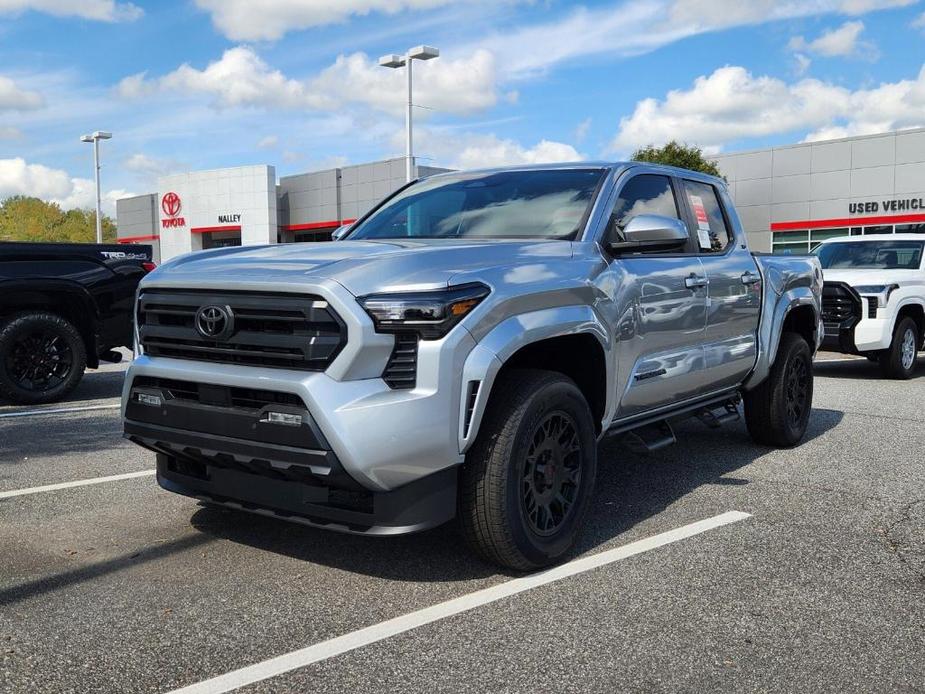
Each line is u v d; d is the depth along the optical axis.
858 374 11.58
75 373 8.34
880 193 34.06
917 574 3.84
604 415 4.27
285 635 3.16
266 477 3.62
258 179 50.28
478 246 3.81
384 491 3.35
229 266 3.68
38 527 4.42
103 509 4.74
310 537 4.26
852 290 10.66
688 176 5.53
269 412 3.36
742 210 37.91
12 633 3.18
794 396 6.50
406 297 3.31
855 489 5.29
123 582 3.68
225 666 2.92
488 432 3.59
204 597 3.52
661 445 4.89
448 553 4.05
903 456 6.23
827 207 35.53
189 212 53.53
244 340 3.47
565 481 3.98
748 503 4.97
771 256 6.30
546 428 3.83
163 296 3.78
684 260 5.03
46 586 3.63
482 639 3.13
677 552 4.11
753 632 3.21
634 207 4.80
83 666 2.92
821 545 4.22
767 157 36.94
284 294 3.38
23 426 7.14
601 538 4.32
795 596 3.57
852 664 2.97
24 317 8.00
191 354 3.71
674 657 3.00
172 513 4.66
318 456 3.26
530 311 3.72
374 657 2.99
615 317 4.26
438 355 3.33
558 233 4.38
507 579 3.74
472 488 3.60
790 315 6.59
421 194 5.21
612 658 2.99
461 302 3.41
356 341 3.24
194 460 3.82
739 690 2.78
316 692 2.75
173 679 2.83
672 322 4.80
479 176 5.18
